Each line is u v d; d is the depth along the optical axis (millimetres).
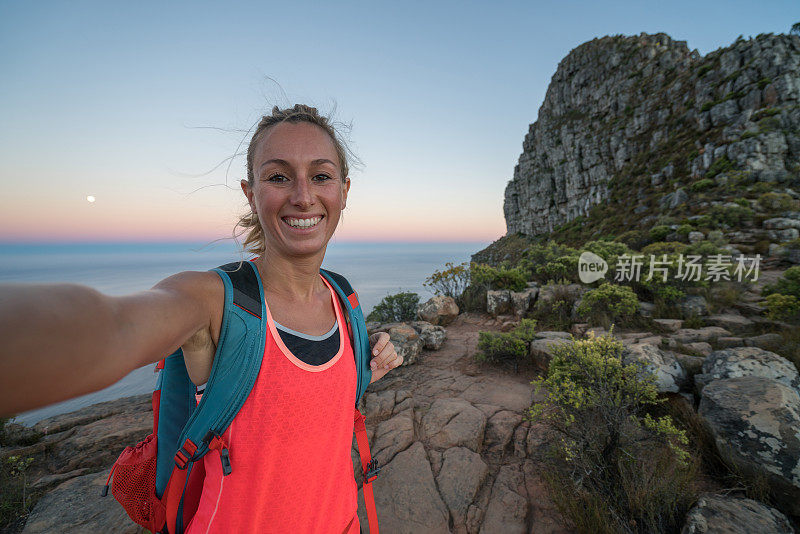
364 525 2441
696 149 34219
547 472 2744
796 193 19359
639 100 49719
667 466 2502
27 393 312
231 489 708
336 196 868
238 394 679
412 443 3311
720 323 5887
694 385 3350
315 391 758
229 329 663
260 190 814
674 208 25156
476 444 3262
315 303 908
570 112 63875
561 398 2846
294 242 794
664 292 6809
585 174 54062
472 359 5504
